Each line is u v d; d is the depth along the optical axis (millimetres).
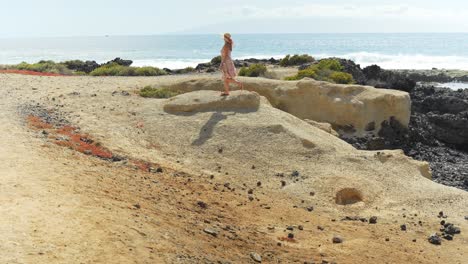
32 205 8438
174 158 15547
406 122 26125
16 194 8914
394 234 11375
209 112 19062
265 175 14789
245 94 19703
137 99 22391
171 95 23734
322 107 25641
